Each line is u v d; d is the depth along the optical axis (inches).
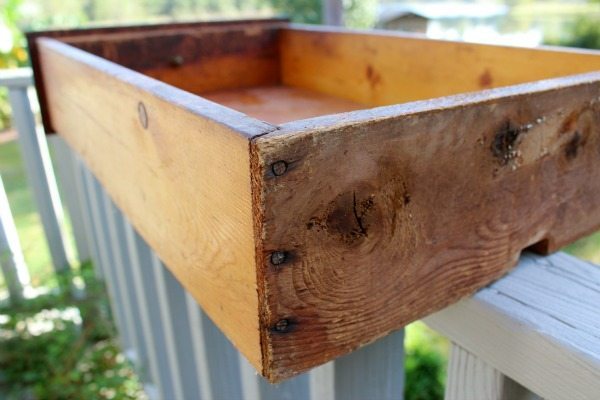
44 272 65.9
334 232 12.3
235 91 34.0
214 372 28.6
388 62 27.9
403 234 13.4
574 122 16.1
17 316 58.5
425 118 12.8
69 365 54.3
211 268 13.9
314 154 11.4
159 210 16.4
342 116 12.1
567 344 13.4
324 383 18.3
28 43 29.5
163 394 39.6
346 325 13.2
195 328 28.0
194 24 32.8
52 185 61.1
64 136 28.2
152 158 15.9
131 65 31.1
